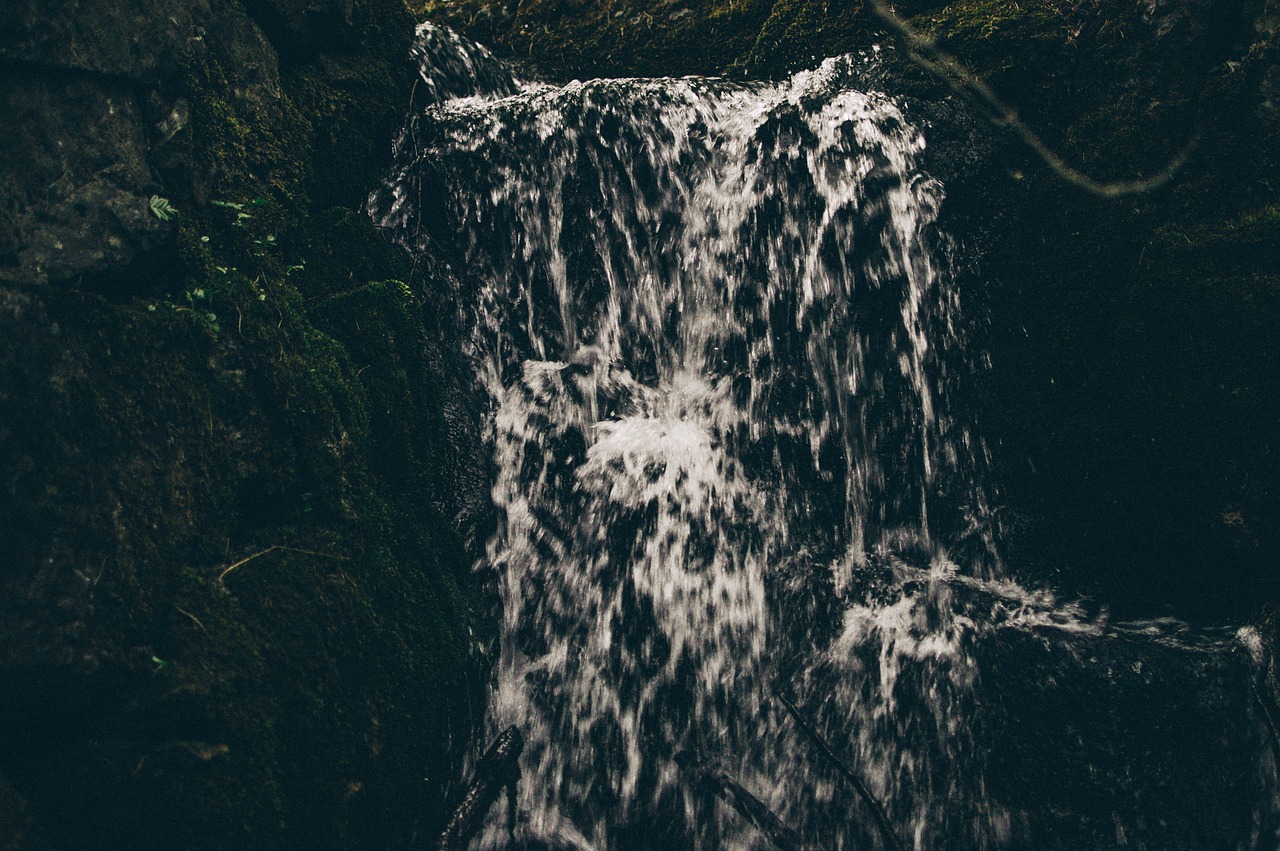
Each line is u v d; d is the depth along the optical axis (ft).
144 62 10.88
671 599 14.65
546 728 13.84
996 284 14.48
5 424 8.83
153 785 9.32
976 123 14.56
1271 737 12.70
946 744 13.73
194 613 9.95
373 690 11.28
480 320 15.01
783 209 14.70
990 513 14.40
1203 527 12.76
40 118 9.76
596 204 15.01
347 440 12.02
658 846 13.76
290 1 13.41
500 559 14.24
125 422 9.69
